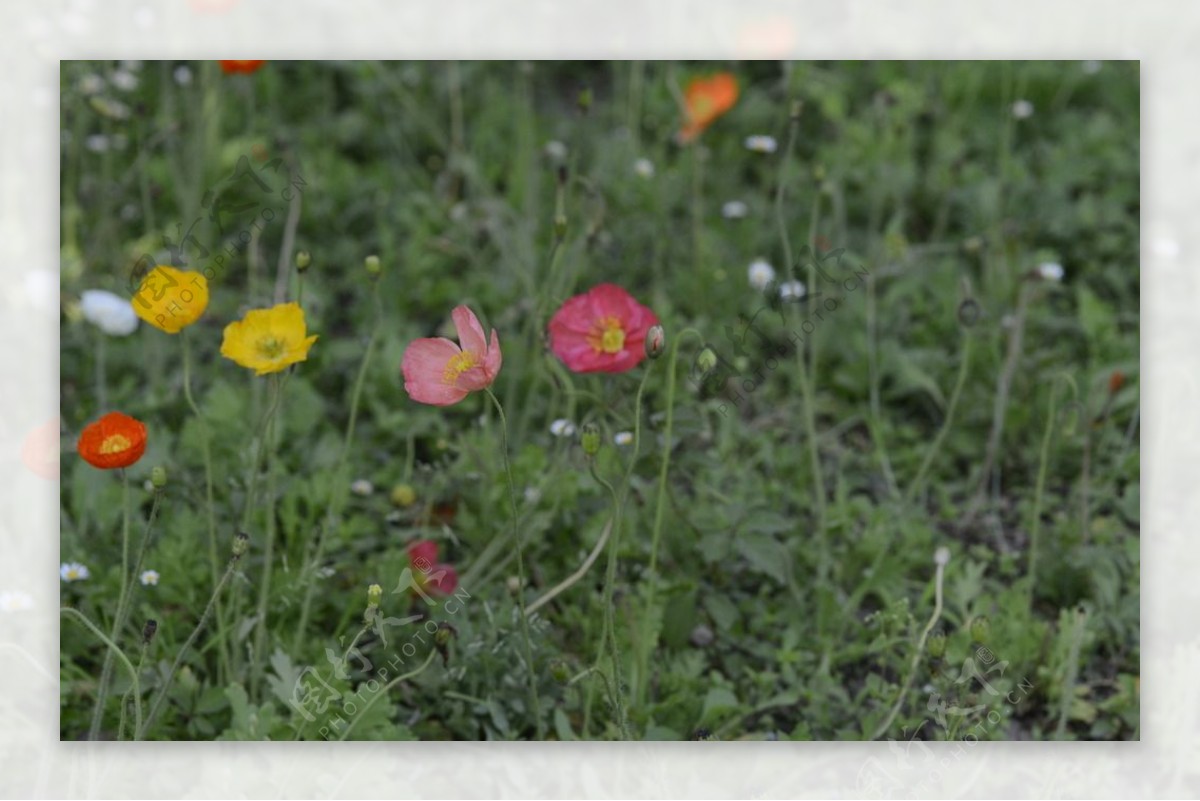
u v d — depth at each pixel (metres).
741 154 6.16
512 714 3.54
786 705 3.71
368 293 5.19
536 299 4.38
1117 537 4.24
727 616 3.74
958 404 4.77
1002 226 5.45
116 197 5.19
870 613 4.05
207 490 3.74
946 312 5.05
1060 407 4.62
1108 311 5.13
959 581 3.88
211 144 5.56
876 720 3.56
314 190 5.65
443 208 5.61
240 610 3.65
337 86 6.55
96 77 5.48
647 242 5.52
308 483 4.07
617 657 3.17
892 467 4.65
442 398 3.02
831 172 5.88
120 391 4.62
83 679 3.59
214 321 4.91
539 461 4.15
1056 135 6.32
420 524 4.12
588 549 3.96
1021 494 4.54
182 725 3.46
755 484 4.32
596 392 4.07
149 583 3.64
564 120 6.35
